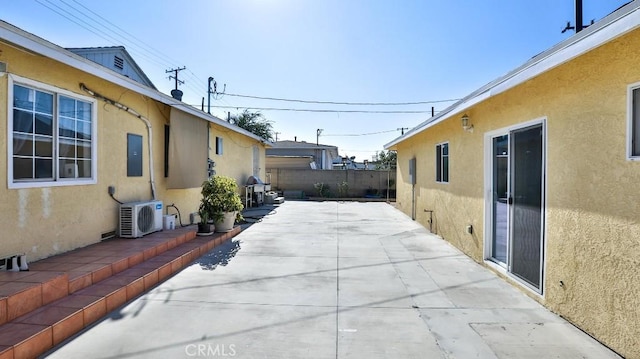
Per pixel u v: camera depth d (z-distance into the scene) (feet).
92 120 17.10
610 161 9.53
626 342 8.94
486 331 10.56
